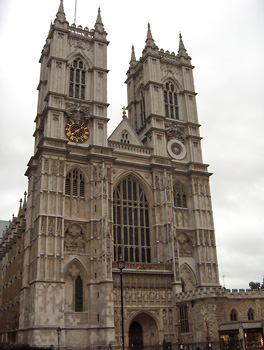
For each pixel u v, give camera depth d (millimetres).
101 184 68000
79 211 67438
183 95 87750
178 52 93312
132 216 72500
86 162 70938
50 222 63094
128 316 61438
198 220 75688
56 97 72812
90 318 60344
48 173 65875
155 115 80750
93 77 78250
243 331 50594
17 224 84812
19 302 66500
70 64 78250
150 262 71125
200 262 72312
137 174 74812
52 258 61188
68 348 57625
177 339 61938
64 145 69375
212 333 54281
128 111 93562
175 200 77062
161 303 64438
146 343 64875
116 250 68625
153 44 88375
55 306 58625
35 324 56469
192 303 59000
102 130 74312
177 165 79750
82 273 63875
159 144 78938
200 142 83938
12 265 81500
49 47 82062
